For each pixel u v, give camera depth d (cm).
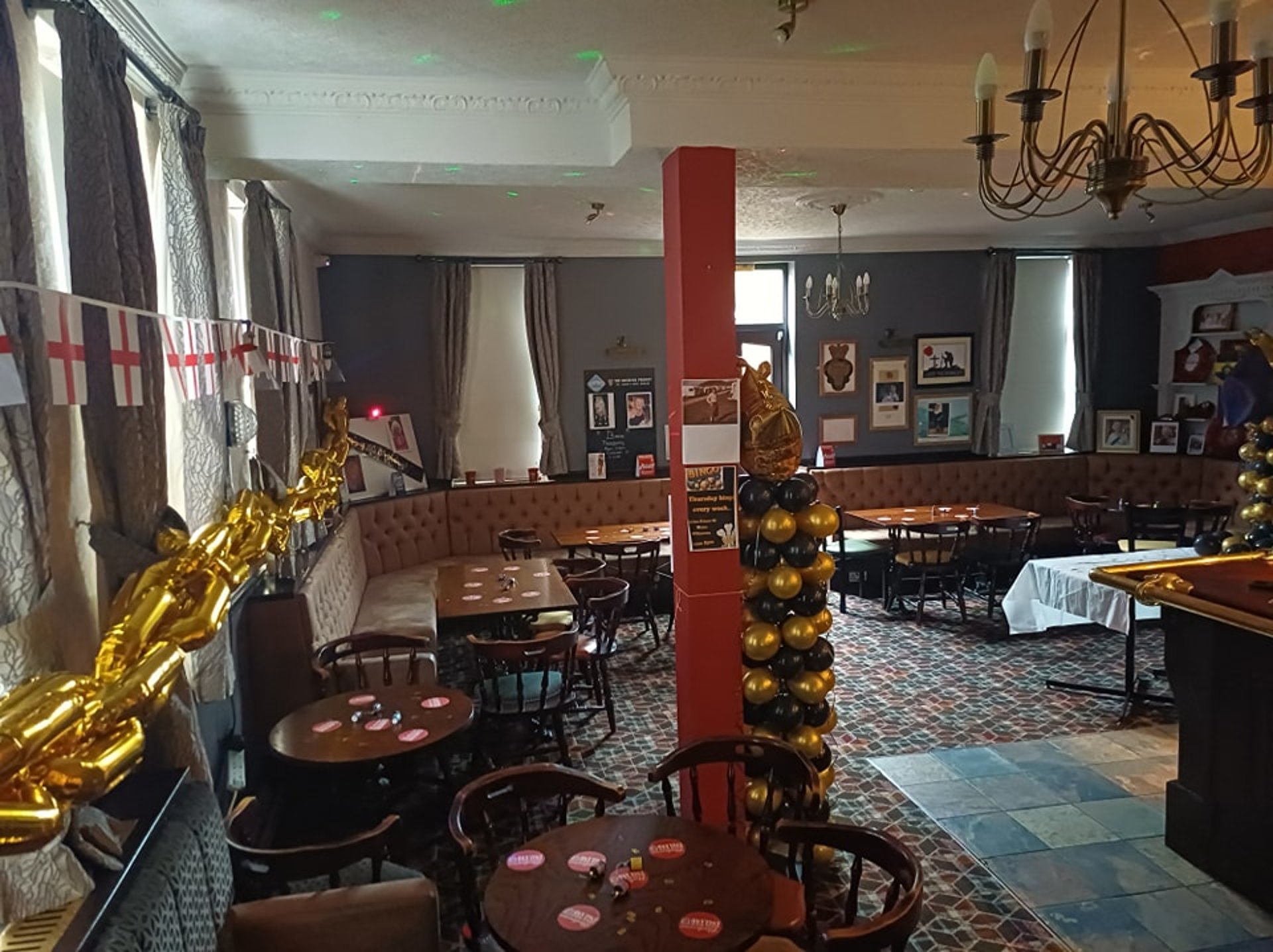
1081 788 379
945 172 394
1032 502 793
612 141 354
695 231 332
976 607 679
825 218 651
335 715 329
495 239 696
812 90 338
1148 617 597
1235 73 191
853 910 212
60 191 242
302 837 346
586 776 251
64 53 207
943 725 452
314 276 651
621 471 758
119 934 162
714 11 279
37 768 121
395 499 668
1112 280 800
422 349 709
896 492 775
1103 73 353
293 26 279
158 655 154
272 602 382
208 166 344
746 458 334
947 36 308
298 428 459
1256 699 290
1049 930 283
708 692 339
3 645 183
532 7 271
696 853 221
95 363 213
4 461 166
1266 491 461
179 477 310
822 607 341
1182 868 316
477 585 515
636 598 654
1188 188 399
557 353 729
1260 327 705
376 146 339
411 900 220
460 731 317
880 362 792
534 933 190
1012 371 813
